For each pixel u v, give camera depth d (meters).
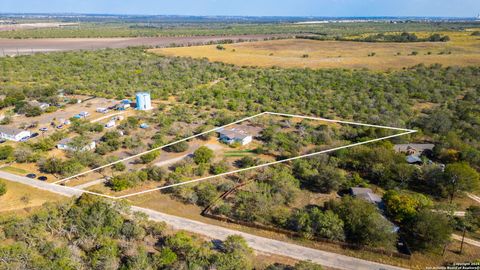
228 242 42.81
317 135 76.56
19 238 43.91
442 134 76.50
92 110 96.38
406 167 58.72
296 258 42.41
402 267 41.03
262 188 54.97
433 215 45.06
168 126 83.69
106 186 57.41
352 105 101.19
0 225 45.84
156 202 53.88
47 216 46.88
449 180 55.12
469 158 62.56
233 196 55.09
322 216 46.41
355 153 64.19
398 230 46.84
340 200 51.88
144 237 45.16
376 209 48.97
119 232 45.06
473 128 77.19
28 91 107.88
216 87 123.50
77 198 52.47
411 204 48.56
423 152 68.75
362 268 40.88
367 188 56.06
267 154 70.12
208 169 63.66
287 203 53.66
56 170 61.09
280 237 46.25
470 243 44.81
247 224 48.50
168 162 66.44
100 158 64.94
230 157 68.88
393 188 56.81
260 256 42.66
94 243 43.25
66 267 38.09
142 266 38.59
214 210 51.88
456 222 47.44
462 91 117.44
